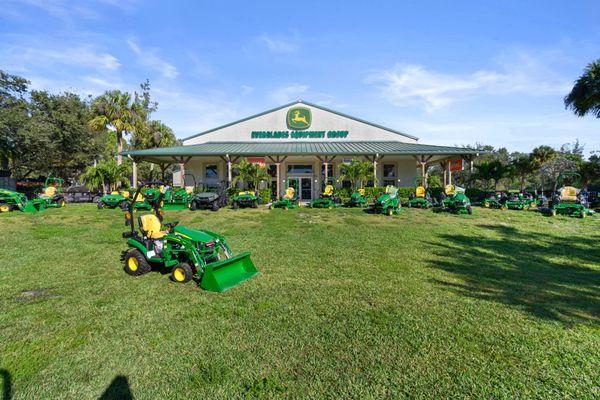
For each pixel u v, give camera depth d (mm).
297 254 6824
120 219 11992
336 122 24625
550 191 21891
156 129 32688
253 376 2684
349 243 7988
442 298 4410
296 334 3367
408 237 8820
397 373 2738
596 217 13188
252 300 4262
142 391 2498
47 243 7707
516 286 4969
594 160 28797
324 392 2496
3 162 25609
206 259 5180
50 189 16406
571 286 5012
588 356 3016
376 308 4047
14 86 25375
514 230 10188
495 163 23609
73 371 2734
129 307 4012
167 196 15578
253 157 20344
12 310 3900
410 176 23906
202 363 2855
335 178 23531
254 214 13789
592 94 14727
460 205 13992
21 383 2574
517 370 2801
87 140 28734
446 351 3078
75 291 4555
